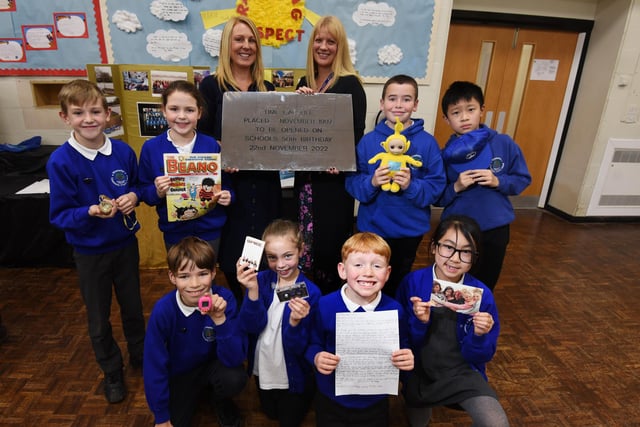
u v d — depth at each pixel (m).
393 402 1.74
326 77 1.95
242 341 1.47
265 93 1.77
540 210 4.41
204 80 1.88
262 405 1.64
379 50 3.12
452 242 1.40
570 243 3.53
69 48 2.90
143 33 2.89
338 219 2.01
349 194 2.03
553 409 1.73
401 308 1.38
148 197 1.66
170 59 2.97
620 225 4.03
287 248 1.42
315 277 2.25
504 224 1.81
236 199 1.89
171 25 2.89
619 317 2.43
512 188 1.78
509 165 1.83
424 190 1.73
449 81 3.79
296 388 1.52
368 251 1.29
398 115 1.74
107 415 1.63
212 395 1.66
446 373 1.42
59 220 1.45
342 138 1.82
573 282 2.84
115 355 1.72
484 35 3.68
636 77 3.61
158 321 1.38
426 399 1.42
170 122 1.62
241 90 1.91
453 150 1.74
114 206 1.47
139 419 1.61
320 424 1.45
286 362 1.48
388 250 1.33
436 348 1.44
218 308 1.34
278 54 3.05
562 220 4.13
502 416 1.25
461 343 1.43
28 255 2.71
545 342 2.17
